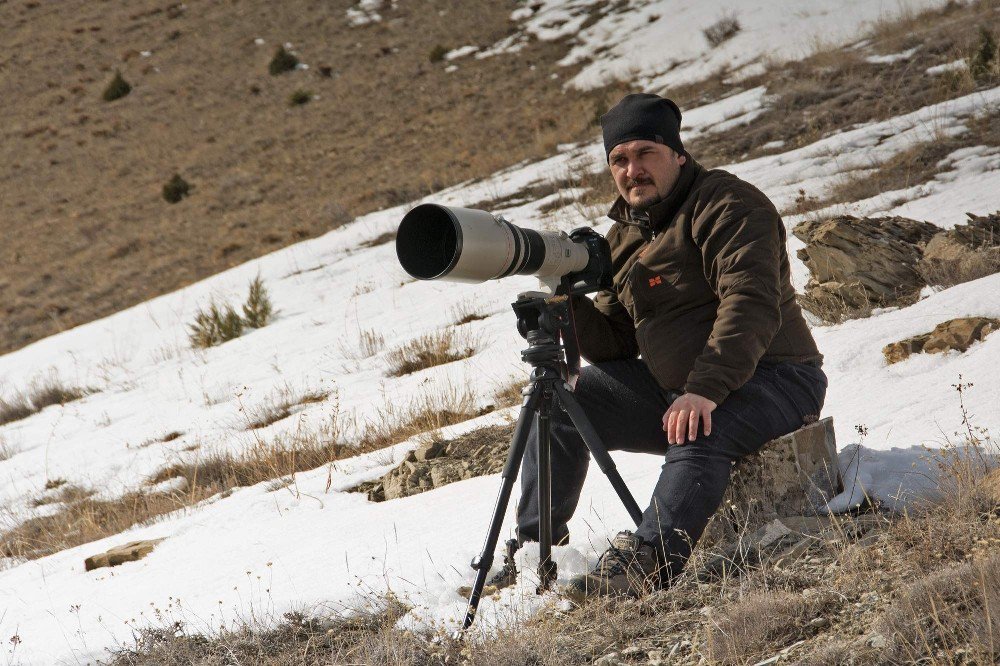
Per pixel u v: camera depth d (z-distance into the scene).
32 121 69.25
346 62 68.06
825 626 4.44
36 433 22.53
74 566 10.14
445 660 5.12
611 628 4.95
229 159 58.38
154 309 34.53
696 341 5.81
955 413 7.09
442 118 55.56
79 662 6.48
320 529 8.77
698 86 44.00
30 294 46.31
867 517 5.62
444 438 11.80
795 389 5.89
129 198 56.31
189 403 21.39
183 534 10.23
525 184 35.59
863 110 29.53
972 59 29.25
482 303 22.00
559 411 6.20
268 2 79.81
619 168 5.95
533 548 6.29
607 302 6.45
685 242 5.80
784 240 5.95
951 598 4.18
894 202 18.62
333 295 28.59
